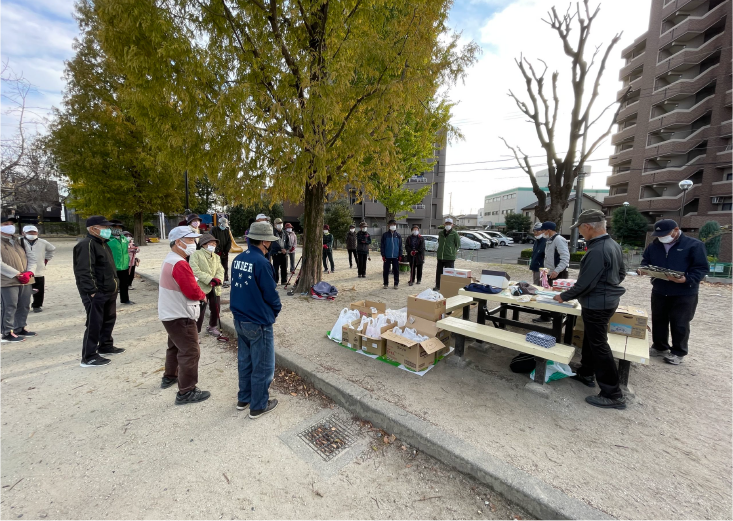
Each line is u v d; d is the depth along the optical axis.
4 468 2.23
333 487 2.13
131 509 1.93
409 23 5.57
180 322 2.95
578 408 2.91
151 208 19.94
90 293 3.69
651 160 27.88
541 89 12.36
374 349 3.92
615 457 2.29
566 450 2.36
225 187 5.57
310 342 4.38
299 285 7.39
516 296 3.75
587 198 37.81
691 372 3.65
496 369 3.66
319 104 4.86
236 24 5.38
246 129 5.12
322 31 5.57
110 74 16.81
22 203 11.35
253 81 5.36
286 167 5.67
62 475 2.18
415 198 17.55
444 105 11.22
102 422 2.77
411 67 5.75
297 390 3.38
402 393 3.10
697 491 1.99
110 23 4.59
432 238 19.81
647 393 3.19
